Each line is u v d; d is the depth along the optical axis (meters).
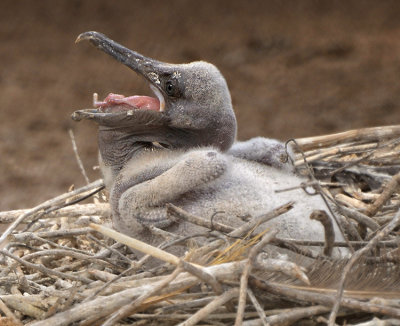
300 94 31.92
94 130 29.22
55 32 41.38
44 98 32.78
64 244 10.82
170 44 38.62
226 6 43.84
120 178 9.88
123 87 33.44
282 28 40.03
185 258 8.22
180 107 10.20
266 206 9.07
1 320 8.10
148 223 9.29
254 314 7.97
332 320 7.28
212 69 10.36
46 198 23.48
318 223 9.24
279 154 10.02
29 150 27.58
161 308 8.11
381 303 7.78
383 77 33.03
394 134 12.47
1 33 41.41
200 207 9.16
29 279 9.51
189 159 9.05
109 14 43.44
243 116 29.83
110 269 9.55
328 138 12.65
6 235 9.74
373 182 11.73
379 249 8.60
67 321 7.98
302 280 7.57
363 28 39.50
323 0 43.62
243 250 8.23
